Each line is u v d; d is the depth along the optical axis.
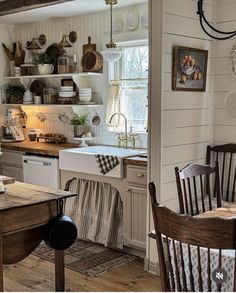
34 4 4.07
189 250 1.69
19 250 2.66
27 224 2.57
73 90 4.99
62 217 2.73
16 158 4.95
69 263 3.69
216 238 1.51
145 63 4.42
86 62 4.82
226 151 3.83
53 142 5.19
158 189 3.44
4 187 2.87
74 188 4.22
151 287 3.24
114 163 3.79
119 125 4.64
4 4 4.34
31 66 5.33
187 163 3.70
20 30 5.61
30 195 2.71
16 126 5.51
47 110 5.39
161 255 1.81
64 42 4.88
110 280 3.37
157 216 1.74
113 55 4.11
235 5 3.72
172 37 3.40
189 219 1.56
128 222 3.80
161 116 3.38
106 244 3.94
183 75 3.53
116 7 4.45
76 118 4.90
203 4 3.70
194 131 3.75
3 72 5.62
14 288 3.21
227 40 3.79
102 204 3.99
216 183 3.18
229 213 2.61
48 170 4.47
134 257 3.82
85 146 4.79
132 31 4.40
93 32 4.79
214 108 3.93
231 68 3.78
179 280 1.77
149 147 3.47
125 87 4.61
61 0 3.86
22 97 5.49
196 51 3.63
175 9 3.40
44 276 3.43
